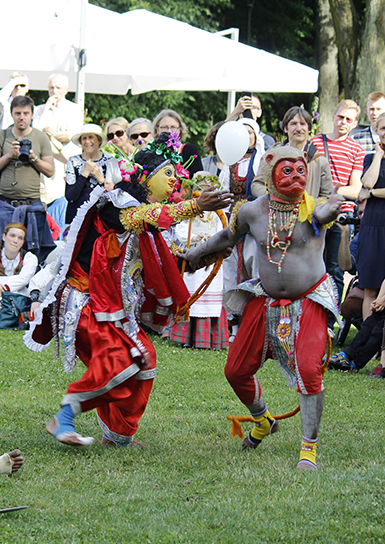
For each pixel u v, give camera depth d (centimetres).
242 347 826
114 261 831
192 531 601
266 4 4728
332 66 4122
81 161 1552
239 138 814
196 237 1466
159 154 839
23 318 1627
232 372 832
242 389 841
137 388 848
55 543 580
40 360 1318
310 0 4912
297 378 785
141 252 821
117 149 843
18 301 1634
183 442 888
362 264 1455
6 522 617
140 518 629
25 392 1095
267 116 4725
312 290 796
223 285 1512
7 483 709
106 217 827
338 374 1341
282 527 609
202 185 1062
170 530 605
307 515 633
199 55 1888
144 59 1864
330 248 1561
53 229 1780
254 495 683
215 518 625
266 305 813
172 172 839
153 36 1883
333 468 775
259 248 801
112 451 836
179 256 874
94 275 822
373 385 1245
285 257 786
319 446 870
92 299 823
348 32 3744
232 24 4706
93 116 3884
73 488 707
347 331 1580
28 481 719
